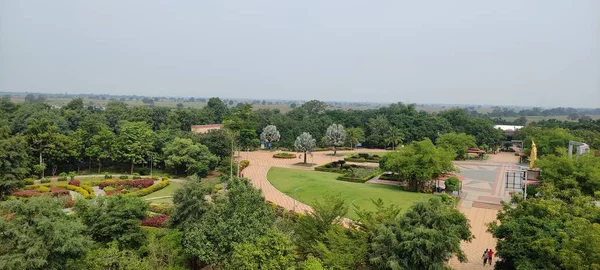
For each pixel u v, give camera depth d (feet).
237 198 98.22
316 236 94.58
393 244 81.41
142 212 105.19
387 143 365.61
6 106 300.40
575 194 122.01
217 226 92.68
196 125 358.64
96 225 99.30
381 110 465.47
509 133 409.08
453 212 96.63
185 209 106.93
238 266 81.25
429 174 180.34
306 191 187.93
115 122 310.65
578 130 342.23
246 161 266.36
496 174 253.24
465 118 395.34
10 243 74.90
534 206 98.12
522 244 84.79
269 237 83.71
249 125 310.04
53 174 222.28
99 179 211.20
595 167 149.59
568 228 85.66
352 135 362.53
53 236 76.33
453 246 82.23
